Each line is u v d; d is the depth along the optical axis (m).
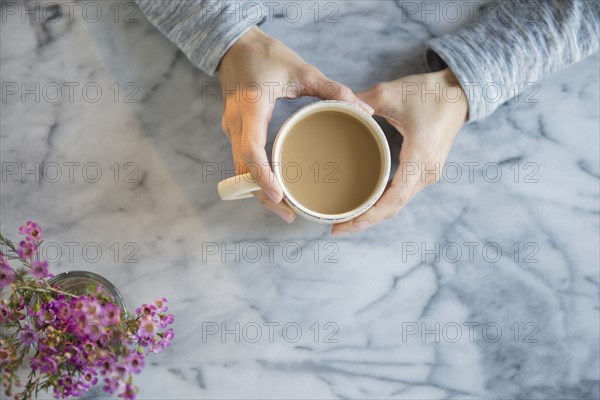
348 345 0.87
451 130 0.83
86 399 0.85
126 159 0.88
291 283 0.87
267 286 0.87
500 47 0.84
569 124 0.90
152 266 0.87
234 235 0.88
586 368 0.88
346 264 0.88
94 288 0.82
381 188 0.73
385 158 0.73
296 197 0.74
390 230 0.88
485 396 0.87
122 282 0.87
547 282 0.89
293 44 0.90
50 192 0.88
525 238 0.89
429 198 0.89
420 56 0.90
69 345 0.69
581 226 0.89
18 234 0.88
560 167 0.90
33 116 0.89
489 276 0.88
